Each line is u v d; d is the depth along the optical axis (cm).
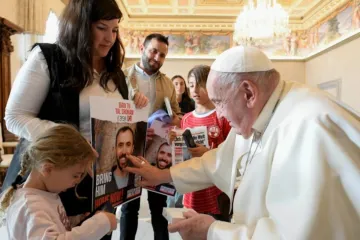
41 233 106
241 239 106
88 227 115
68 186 118
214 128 216
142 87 251
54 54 129
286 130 107
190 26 1127
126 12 1055
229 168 156
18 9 512
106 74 146
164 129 178
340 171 93
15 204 113
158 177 157
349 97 853
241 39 854
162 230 230
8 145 446
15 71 534
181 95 426
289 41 1129
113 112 130
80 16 125
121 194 144
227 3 1000
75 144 112
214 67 122
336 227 90
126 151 142
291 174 99
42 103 133
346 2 862
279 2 1011
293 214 93
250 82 115
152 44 245
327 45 962
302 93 116
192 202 216
